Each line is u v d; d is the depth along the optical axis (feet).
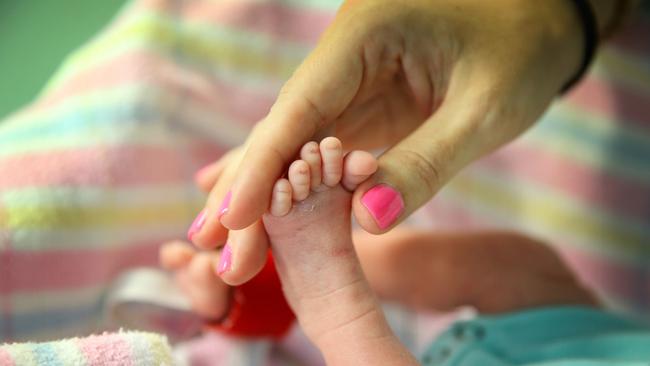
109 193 1.79
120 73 1.88
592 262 2.08
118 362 1.27
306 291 1.31
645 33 2.15
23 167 1.74
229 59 1.98
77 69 1.94
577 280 1.84
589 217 2.10
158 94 1.86
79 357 1.26
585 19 1.61
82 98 1.86
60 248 1.74
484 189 2.09
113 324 1.79
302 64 1.35
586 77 2.13
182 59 1.94
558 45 1.54
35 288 1.72
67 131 1.81
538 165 2.12
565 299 1.79
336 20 1.39
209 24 1.98
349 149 1.51
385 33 1.38
